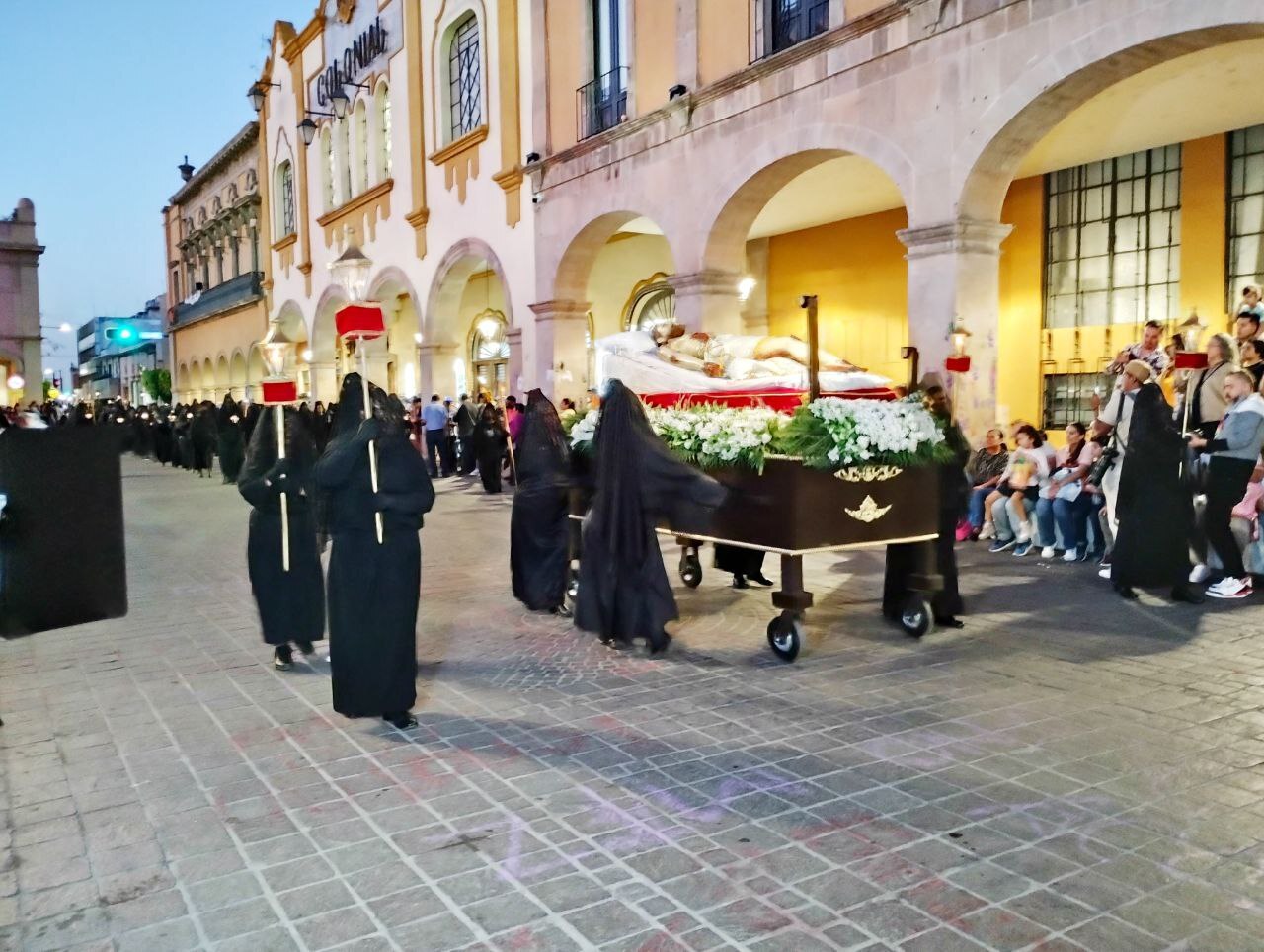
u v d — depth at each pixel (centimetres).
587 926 308
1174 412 862
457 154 2111
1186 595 736
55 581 383
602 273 2216
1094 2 904
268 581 607
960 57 1031
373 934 306
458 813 394
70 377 10119
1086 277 1379
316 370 2989
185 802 410
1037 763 433
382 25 2442
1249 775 417
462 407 2025
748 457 604
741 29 1341
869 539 616
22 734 498
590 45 1681
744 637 668
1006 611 724
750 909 316
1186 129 1200
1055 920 305
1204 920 304
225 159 3794
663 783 420
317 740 484
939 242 1063
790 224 1795
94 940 306
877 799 399
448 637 691
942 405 687
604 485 623
